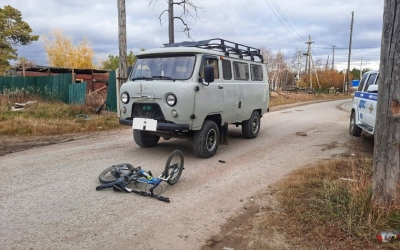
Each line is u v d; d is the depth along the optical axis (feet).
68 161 21.29
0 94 47.60
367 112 26.78
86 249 10.73
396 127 11.47
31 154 23.08
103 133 32.48
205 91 21.34
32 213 13.25
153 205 14.39
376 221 11.42
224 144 26.18
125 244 11.12
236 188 16.74
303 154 24.25
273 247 10.98
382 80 11.68
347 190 14.39
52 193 15.49
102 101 44.83
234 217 13.33
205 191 16.29
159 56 22.38
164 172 16.38
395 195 11.87
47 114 38.22
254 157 23.34
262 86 31.12
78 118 37.47
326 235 11.37
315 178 17.16
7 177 17.76
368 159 20.97
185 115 20.06
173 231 12.10
